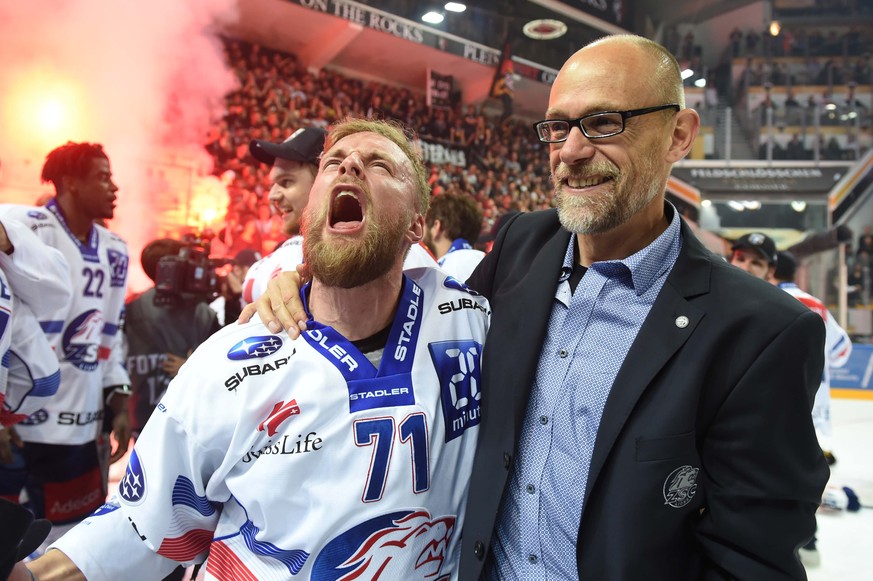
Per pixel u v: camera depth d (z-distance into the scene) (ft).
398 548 3.54
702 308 3.41
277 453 3.43
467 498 3.86
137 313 9.44
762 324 3.22
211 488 3.60
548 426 3.69
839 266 46.14
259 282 5.95
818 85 53.01
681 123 3.74
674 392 3.27
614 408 3.36
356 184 3.55
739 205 50.52
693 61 54.08
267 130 36.32
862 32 53.16
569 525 3.54
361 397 3.53
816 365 3.22
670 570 3.24
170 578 6.16
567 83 3.64
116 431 8.66
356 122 4.08
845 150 51.39
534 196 50.26
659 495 3.18
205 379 3.51
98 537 3.54
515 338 3.92
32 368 6.26
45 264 6.38
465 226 9.64
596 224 3.58
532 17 42.78
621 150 3.51
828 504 12.68
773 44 53.67
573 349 3.73
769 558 3.14
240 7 34.58
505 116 43.88
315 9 35.17
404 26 38.78
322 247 3.58
